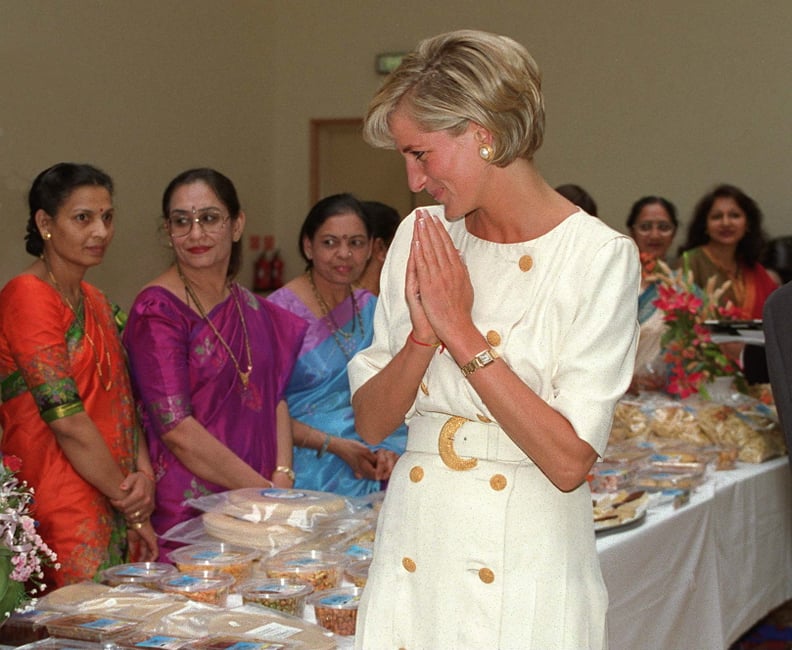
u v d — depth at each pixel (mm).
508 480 1410
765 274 4766
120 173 6281
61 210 2521
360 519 2246
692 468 2918
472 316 1416
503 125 1313
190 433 2570
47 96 5707
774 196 6914
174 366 2582
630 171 7223
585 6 7242
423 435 1480
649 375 3631
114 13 6195
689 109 7070
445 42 1332
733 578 2934
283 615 1758
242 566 2031
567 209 1409
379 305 1581
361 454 3016
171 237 2648
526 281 1393
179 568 2025
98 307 2662
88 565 2492
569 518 1423
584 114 7293
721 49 6977
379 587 1492
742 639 3898
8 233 5477
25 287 2484
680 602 2553
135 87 6391
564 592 1399
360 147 7984
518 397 1327
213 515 2229
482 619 1406
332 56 7852
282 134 7984
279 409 2855
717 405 3416
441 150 1336
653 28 7113
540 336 1376
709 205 4707
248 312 2768
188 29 6891
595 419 1317
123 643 1626
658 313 3596
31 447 2502
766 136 6914
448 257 1374
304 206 7977
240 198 7555
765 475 3158
